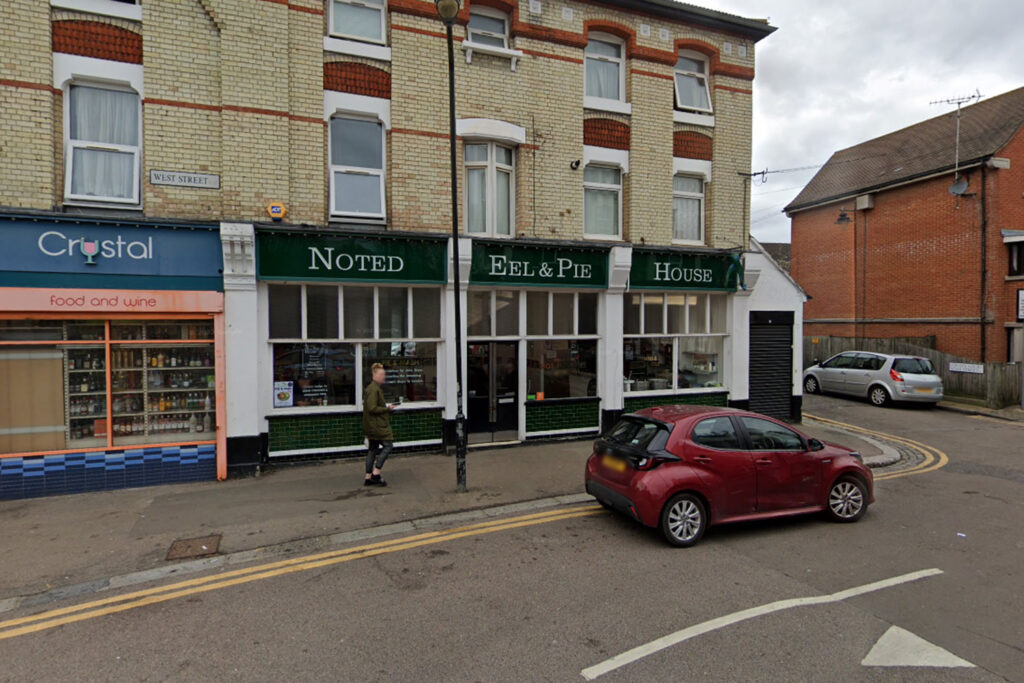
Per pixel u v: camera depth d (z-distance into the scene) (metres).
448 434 9.52
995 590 4.70
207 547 5.61
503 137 9.65
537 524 6.31
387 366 9.31
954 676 3.49
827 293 22.80
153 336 7.90
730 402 11.74
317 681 3.49
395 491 7.38
